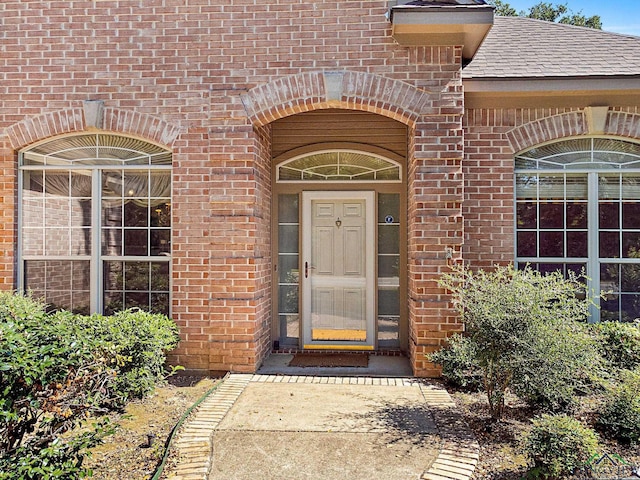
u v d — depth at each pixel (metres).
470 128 6.52
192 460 3.76
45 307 6.11
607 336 5.41
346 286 7.36
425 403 4.99
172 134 6.20
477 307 4.42
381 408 4.85
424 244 5.88
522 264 6.63
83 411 3.36
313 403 4.99
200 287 6.25
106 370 3.52
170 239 6.43
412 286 6.16
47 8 6.25
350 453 3.88
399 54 5.92
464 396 5.26
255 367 6.12
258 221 6.30
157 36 6.18
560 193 6.64
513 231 6.50
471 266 6.50
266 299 6.90
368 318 7.29
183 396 5.32
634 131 6.37
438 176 5.86
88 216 6.53
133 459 3.83
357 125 7.20
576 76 6.14
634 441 4.06
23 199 6.55
